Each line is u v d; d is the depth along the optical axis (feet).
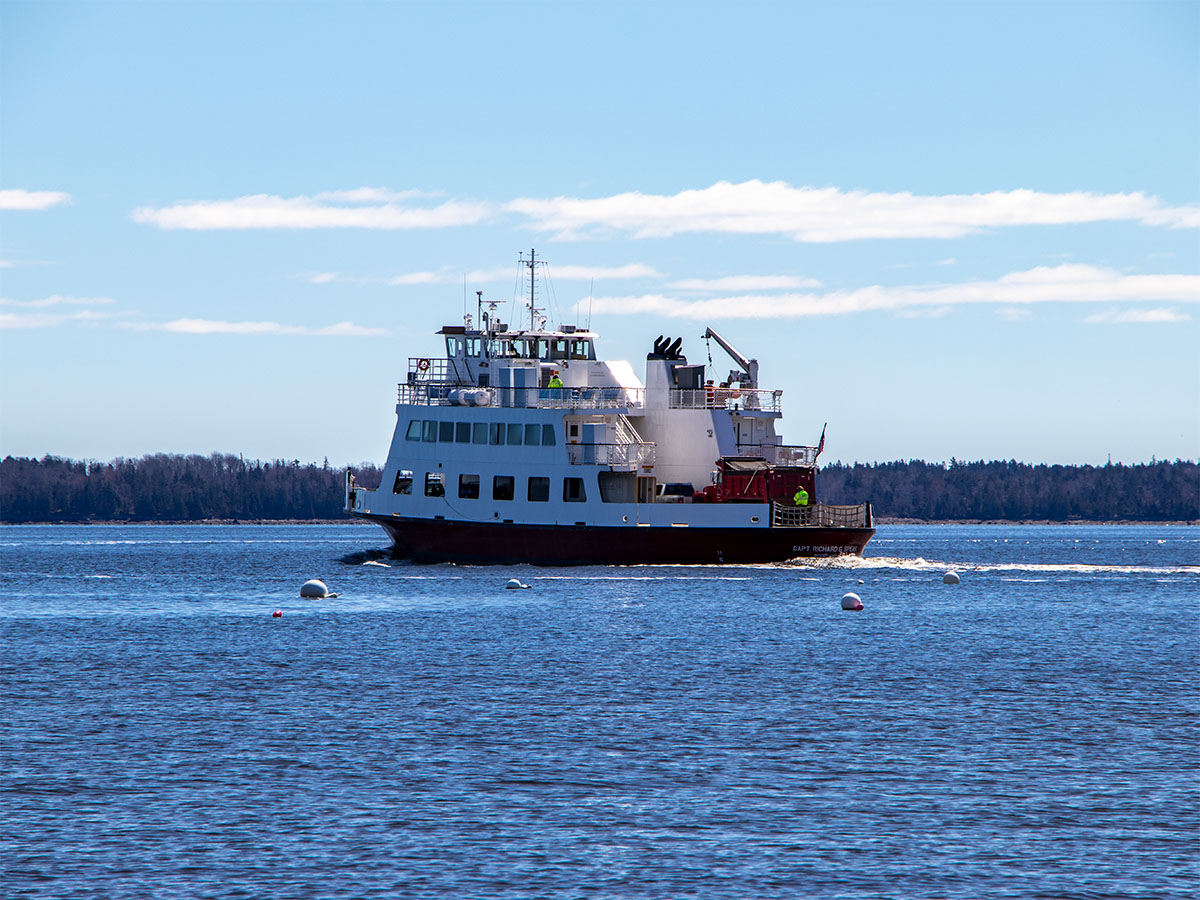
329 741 461.78
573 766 426.10
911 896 317.01
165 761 433.07
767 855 342.85
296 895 315.78
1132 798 391.65
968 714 511.40
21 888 320.09
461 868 332.80
